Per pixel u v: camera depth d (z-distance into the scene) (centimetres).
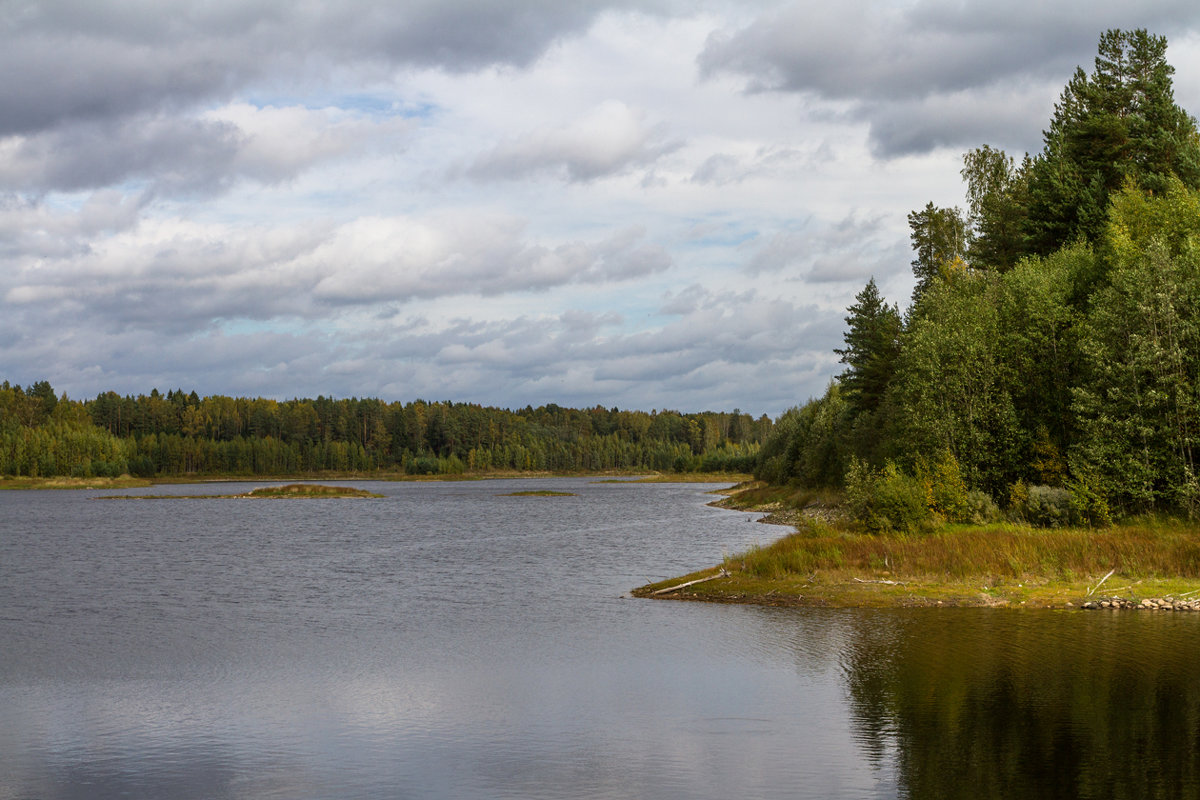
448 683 2492
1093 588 3503
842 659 2631
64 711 2253
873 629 3041
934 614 3266
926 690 2275
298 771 1806
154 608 3884
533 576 4847
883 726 2002
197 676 2609
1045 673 2386
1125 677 2325
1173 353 4509
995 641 2788
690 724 2064
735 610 3512
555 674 2572
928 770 1722
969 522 4788
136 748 1964
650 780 1720
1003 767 1723
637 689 2384
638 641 2994
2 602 4081
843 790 1639
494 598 4069
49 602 4075
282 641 3114
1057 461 5069
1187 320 4628
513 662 2730
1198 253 4812
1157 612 3197
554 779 1734
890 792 1622
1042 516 4619
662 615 3488
